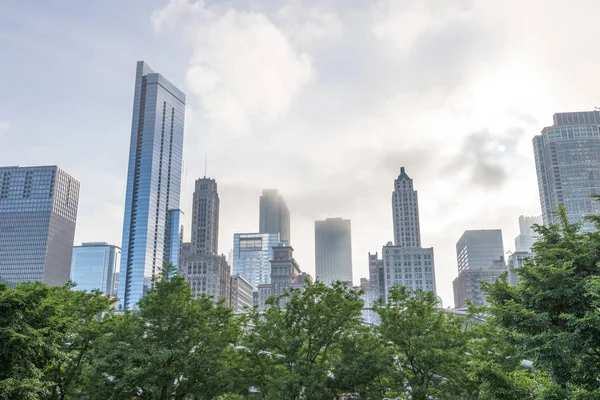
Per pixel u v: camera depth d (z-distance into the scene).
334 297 41.91
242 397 42.00
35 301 32.62
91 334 40.38
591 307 27.12
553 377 27.16
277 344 40.88
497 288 32.38
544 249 30.70
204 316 42.62
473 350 39.16
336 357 42.59
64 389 39.91
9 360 29.14
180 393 40.19
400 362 42.75
